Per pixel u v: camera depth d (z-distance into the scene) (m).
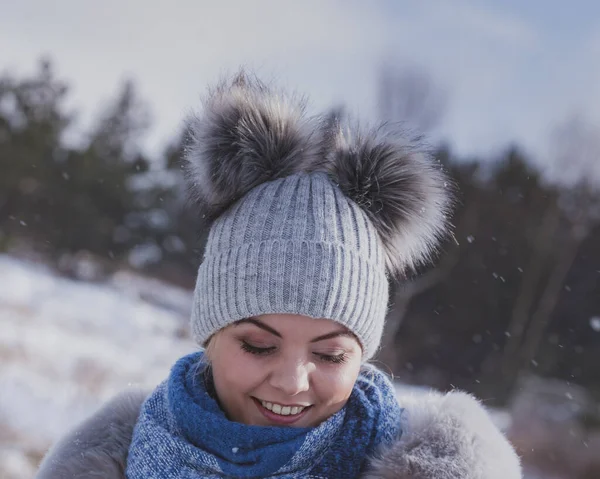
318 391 1.61
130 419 1.93
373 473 1.56
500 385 18.11
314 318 1.58
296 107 1.79
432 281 14.86
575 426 13.32
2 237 22.09
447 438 1.57
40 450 7.62
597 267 21.50
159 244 24.98
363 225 1.69
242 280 1.62
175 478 1.64
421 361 18.73
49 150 24.48
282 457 1.59
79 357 11.47
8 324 12.86
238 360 1.61
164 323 16.50
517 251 20.52
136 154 25.86
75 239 23.41
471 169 20.28
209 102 1.79
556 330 21.12
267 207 1.67
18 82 25.08
